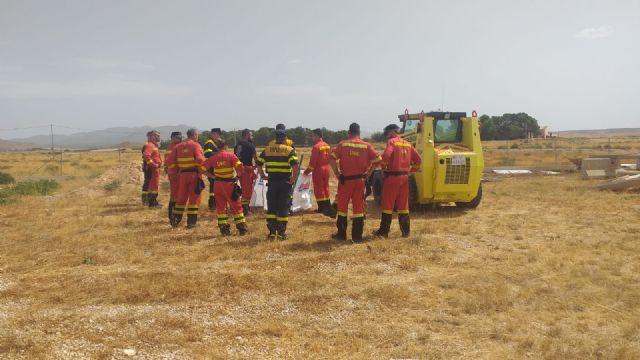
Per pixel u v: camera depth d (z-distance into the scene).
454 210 11.86
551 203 12.50
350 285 6.09
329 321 5.07
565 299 5.54
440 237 8.69
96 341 4.43
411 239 8.35
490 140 95.62
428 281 6.27
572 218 10.35
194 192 9.70
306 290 5.92
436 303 5.54
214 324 4.93
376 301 5.59
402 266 6.88
